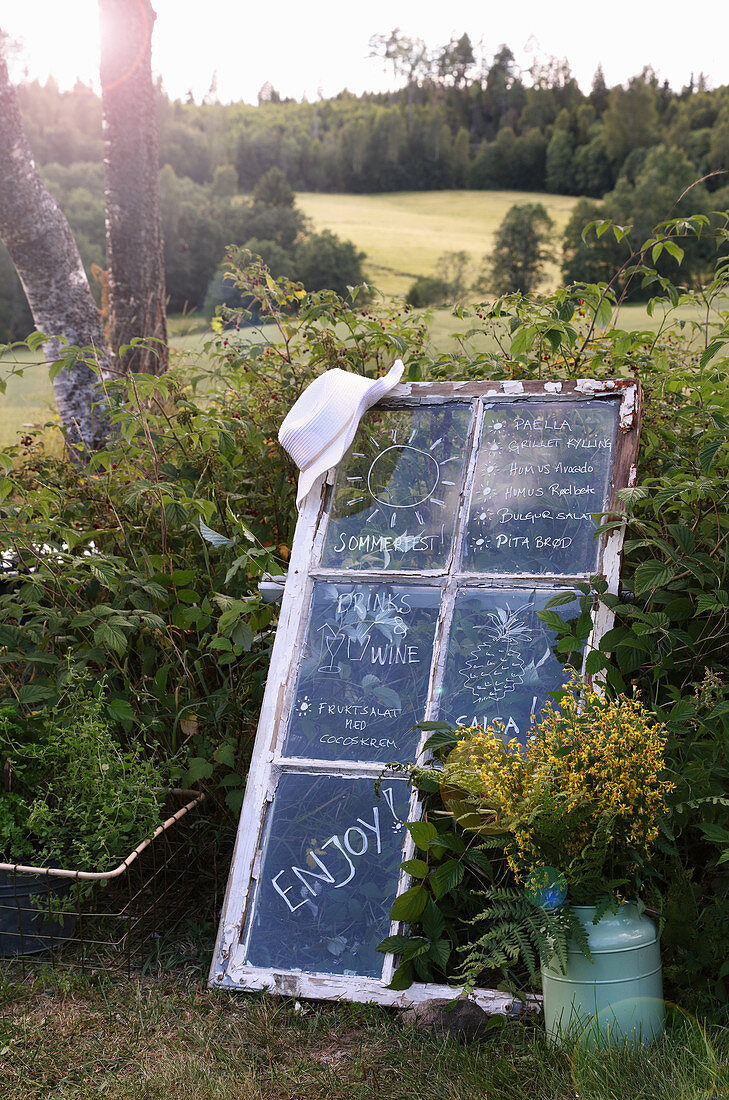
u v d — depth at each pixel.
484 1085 2.14
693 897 2.45
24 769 3.08
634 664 2.80
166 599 3.46
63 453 5.09
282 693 3.06
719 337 3.37
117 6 6.60
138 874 3.26
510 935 2.39
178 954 2.90
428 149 79.31
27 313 33.31
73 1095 2.24
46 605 3.91
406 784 2.83
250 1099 2.19
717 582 2.92
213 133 74.75
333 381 3.46
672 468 3.23
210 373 4.39
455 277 32.78
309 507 3.40
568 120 75.31
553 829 2.29
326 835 2.84
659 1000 2.29
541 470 3.20
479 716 2.85
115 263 6.83
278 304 4.43
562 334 3.63
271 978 2.65
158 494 3.76
